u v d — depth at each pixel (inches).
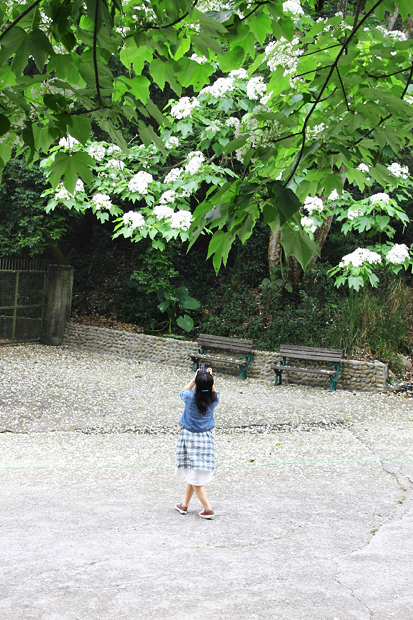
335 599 134.0
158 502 208.1
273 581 143.3
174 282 625.6
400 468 251.9
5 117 70.0
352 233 602.5
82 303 658.8
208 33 84.7
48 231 567.8
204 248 653.9
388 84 111.7
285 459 268.5
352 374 442.3
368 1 91.0
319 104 126.0
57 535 172.9
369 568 152.5
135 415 353.7
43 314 589.6
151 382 448.5
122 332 554.6
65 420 337.4
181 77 95.2
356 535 176.9
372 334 483.5
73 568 149.3
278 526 184.1
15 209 565.9
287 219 70.8
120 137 87.5
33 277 583.8
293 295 550.0
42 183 546.6
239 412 366.3
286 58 102.6
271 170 96.2
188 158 366.3
